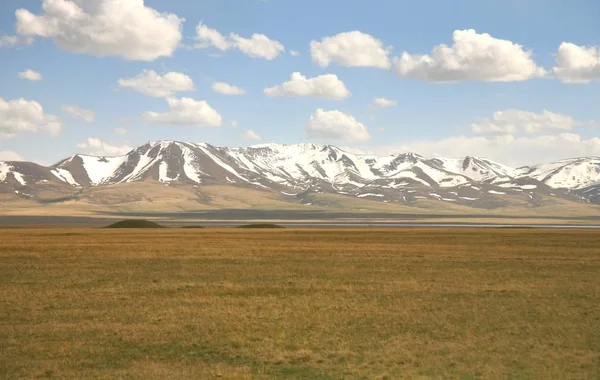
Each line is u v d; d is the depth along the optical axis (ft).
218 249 322.75
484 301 153.89
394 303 150.92
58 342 111.86
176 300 155.43
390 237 469.98
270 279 196.34
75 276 203.31
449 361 99.86
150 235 486.79
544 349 106.83
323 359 101.09
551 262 252.21
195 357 102.58
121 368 96.12
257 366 97.35
